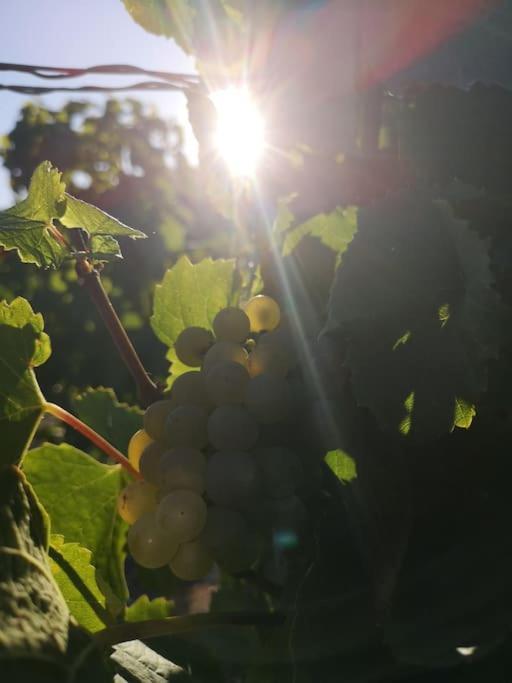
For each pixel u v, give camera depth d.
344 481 0.19
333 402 0.19
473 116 0.22
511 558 0.18
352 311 0.18
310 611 0.18
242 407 0.20
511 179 0.22
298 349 0.21
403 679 0.17
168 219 0.99
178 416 0.19
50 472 0.24
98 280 0.22
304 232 0.23
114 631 0.18
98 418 0.29
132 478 0.24
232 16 0.26
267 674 0.20
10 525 0.17
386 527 0.18
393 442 0.19
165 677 0.18
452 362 0.17
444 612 0.17
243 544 0.19
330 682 0.17
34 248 0.21
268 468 0.19
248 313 0.22
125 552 0.25
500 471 0.19
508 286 0.20
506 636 0.17
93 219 0.21
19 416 0.19
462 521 0.19
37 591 0.16
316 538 0.19
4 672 0.14
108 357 0.87
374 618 0.18
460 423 0.17
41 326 0.20
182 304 0.25
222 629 0.22
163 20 0.27
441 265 0.18
